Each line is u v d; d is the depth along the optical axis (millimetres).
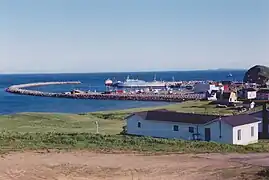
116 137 40125
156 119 48656
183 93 156125
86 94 158750
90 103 134000
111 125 61938
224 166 26828
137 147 33844
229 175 24281
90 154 30328
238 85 179375
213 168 26203
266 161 28734
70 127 58562
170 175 24531
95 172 25234
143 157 29516
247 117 47406
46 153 30297
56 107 123062
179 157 29750
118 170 25719
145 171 25453
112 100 144750
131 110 92312
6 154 29469
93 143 35562
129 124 50781
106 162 27750
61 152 30781
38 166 26375
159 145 35469
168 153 31375
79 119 70125
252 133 46500
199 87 160875
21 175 24297
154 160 28531
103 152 31188
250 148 37062
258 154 32406
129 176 24391
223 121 44531
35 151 30938
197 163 27719
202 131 45844
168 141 37812
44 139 36594
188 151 32719
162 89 197000
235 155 31516
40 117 70812
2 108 120938
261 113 51281
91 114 81938
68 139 36656
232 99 105000
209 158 29688
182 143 37125
